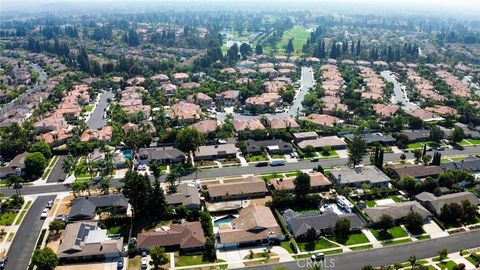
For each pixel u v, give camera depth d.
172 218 173.00
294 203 181.75
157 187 171.38
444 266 144.00
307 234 158.12
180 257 148.38
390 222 163.38
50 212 175.75
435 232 165.50
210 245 149.50
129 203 179.25
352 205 178.88
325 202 186.62
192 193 186.00
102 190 192.00
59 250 146.88
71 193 192.62
